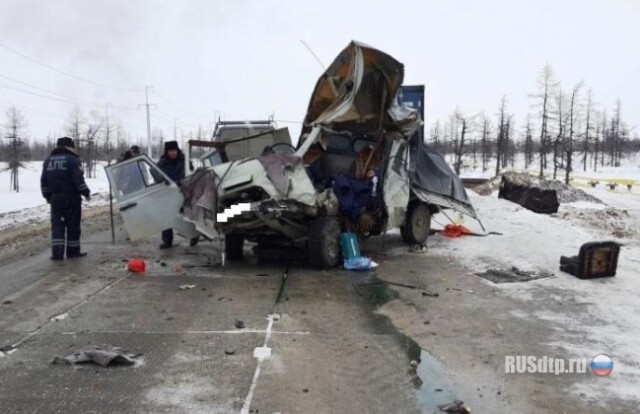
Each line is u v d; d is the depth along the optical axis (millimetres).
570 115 40094
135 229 8039
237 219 7969
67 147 9195
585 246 7617
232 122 14758
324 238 8273
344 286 7344
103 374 4469
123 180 8047
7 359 4781
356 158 9781
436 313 6152
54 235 9086
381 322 5832
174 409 3900
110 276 7898
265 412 3875
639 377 4500
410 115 10086
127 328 5574
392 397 4125
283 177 7879
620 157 69125
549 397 4145
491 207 15688
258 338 5297
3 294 6906
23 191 35469
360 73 8945
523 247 9883
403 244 10539
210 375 4453
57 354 4883
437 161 11320
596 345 5188
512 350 5059
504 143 50500
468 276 7898
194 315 6020
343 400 4066
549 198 17922
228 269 8430
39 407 3920
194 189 8023
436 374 4531
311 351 4984
